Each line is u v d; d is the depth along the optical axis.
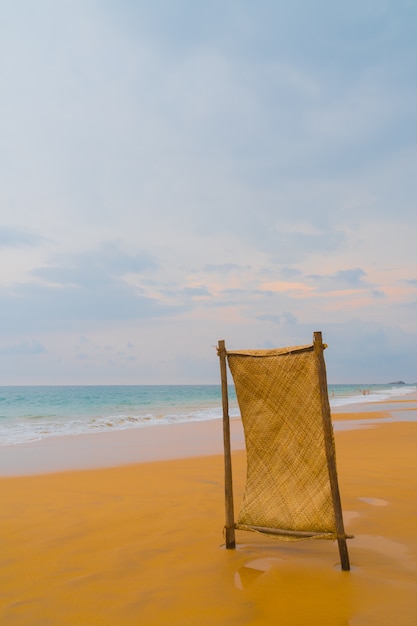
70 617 3.41
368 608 3.40
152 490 7.65
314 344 4.27
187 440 15.34
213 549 4.77
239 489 7.68
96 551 4.78
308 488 4.34
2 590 3.89
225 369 4.91
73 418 27.95
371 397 57.34
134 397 68.00
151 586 3.90
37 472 9.48
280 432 4.56
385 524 5.42
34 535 5.35
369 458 10.05
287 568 4.18
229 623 3.26
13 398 61.34
